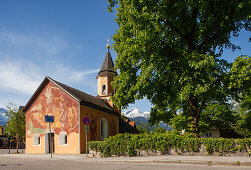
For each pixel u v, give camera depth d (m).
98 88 36.88
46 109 24.17
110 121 30.59
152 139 14.21
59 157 17.70
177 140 13.77
